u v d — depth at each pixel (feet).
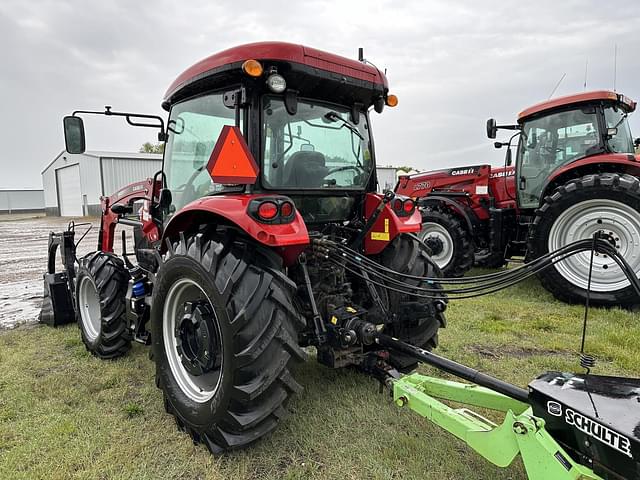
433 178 23.22
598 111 17.83
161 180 11.18
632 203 15.42
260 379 7.06
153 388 10.28
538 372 10.80
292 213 7.46
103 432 8.41
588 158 17.24
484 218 21.84
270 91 8.14
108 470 7.29
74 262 14.98
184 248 8.11
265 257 7.67
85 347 13.01
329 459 7.45
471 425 6.40
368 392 9.62
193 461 7.51
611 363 11.33
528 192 20.21
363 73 8.85
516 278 7.50
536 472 5.47
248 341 7.02
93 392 10.16
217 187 8.96
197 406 7.84
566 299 16.61
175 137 10.33
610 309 15.67
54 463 7.49
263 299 7.20
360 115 10.17
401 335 9.93
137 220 13.66
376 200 10.09
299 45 7.93
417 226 9.82
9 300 19.58
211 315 8.02
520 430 5.62
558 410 5.56
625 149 19.62
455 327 14.03
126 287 11.97
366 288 9.89
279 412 7.43
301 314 8.42
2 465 7.46
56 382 10.59
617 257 6.20
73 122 10.85
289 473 7.09
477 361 11.42
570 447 5.50
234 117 8.41
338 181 9.74
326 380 10.21
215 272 7.36
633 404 5.42
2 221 89.66
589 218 16.35
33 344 13.38
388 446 7.75
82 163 92.53
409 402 7.40
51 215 115.44
